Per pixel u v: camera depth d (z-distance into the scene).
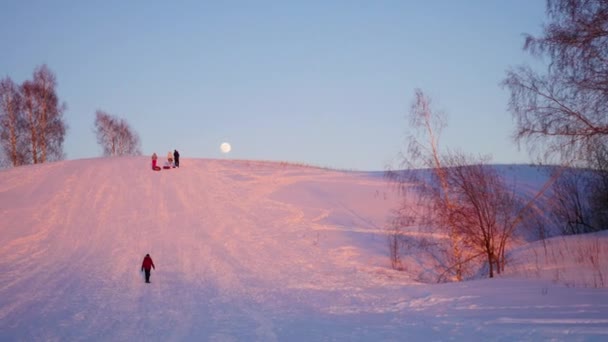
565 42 15.62
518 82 16.92
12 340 10.55
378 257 23.73
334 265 22.17
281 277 19.69
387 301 14.60
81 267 21.56
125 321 12.48
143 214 33.00
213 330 11.16
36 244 26.25
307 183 41.81
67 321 12.49
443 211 20.48
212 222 31.06
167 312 13.72
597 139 16.03
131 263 22.48
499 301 12.39
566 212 25.11
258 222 31.02
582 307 10.73
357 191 38.47
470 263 20.52
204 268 21.48
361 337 9.70
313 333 10.36
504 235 19.77
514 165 41.22
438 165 21.20
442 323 10.59
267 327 11.32
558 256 18.66
